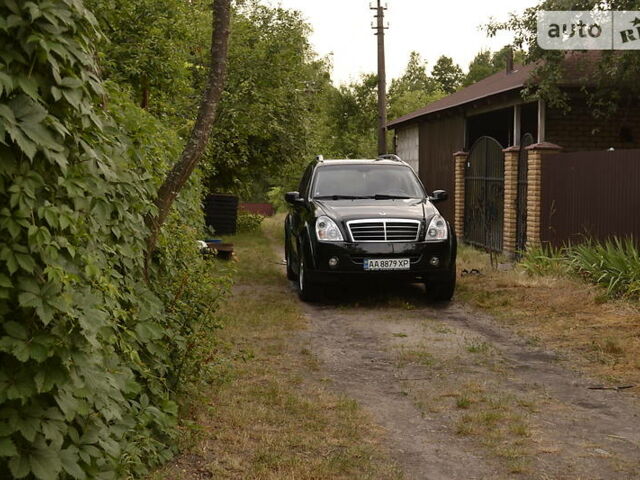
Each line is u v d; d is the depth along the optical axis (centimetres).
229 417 525
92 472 325
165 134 624
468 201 1831
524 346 781
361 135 4778
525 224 1463
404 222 1027
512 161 1501
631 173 1144
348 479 427
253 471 432
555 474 442
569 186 1291
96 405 325
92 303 312
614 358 716
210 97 512
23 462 281
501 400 585
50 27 288
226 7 516
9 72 276
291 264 1212
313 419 535
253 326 866
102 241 378
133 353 369
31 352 277
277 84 2189
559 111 1631
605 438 507
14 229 273
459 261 1448
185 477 422
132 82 991
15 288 282
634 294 952
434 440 502
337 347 780
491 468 452
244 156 2267
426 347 780
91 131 335
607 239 1188
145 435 410
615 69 1343
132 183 418
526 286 1102
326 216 1044
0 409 281
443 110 2014
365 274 1020
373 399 596
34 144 275
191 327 535
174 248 537
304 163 2583
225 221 2309
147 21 1014
